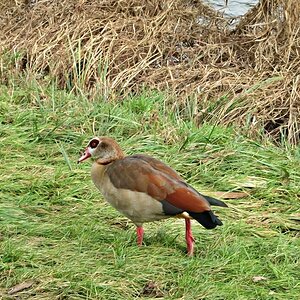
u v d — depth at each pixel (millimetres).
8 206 10836
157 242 10117
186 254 9914
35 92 14578
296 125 13789
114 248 9828
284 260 9930
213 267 9594
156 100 14406
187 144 12828
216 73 15133
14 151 12469
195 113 14109
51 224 10438
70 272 9273
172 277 9375
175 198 9398
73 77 15422
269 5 15750
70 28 16203
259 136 13578
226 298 9031
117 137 13188
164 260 9680
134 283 9203
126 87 14961
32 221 10562
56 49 15914
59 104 14133
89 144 9953
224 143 12938
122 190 9609
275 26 15633
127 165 9648
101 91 14781
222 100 14234
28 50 16062
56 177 11680
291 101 14109
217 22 16609
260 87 14508
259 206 11344
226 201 11430
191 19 16578
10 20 17062
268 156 12758
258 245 10242
